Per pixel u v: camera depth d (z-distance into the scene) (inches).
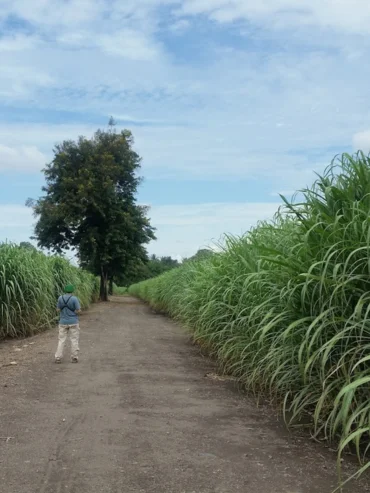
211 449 198.5
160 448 199.9
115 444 205.0
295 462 183.0
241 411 255.6
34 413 252.8
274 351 235.3
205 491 159.3
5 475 172.7
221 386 316.5
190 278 577.6
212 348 400.8
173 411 256.8
